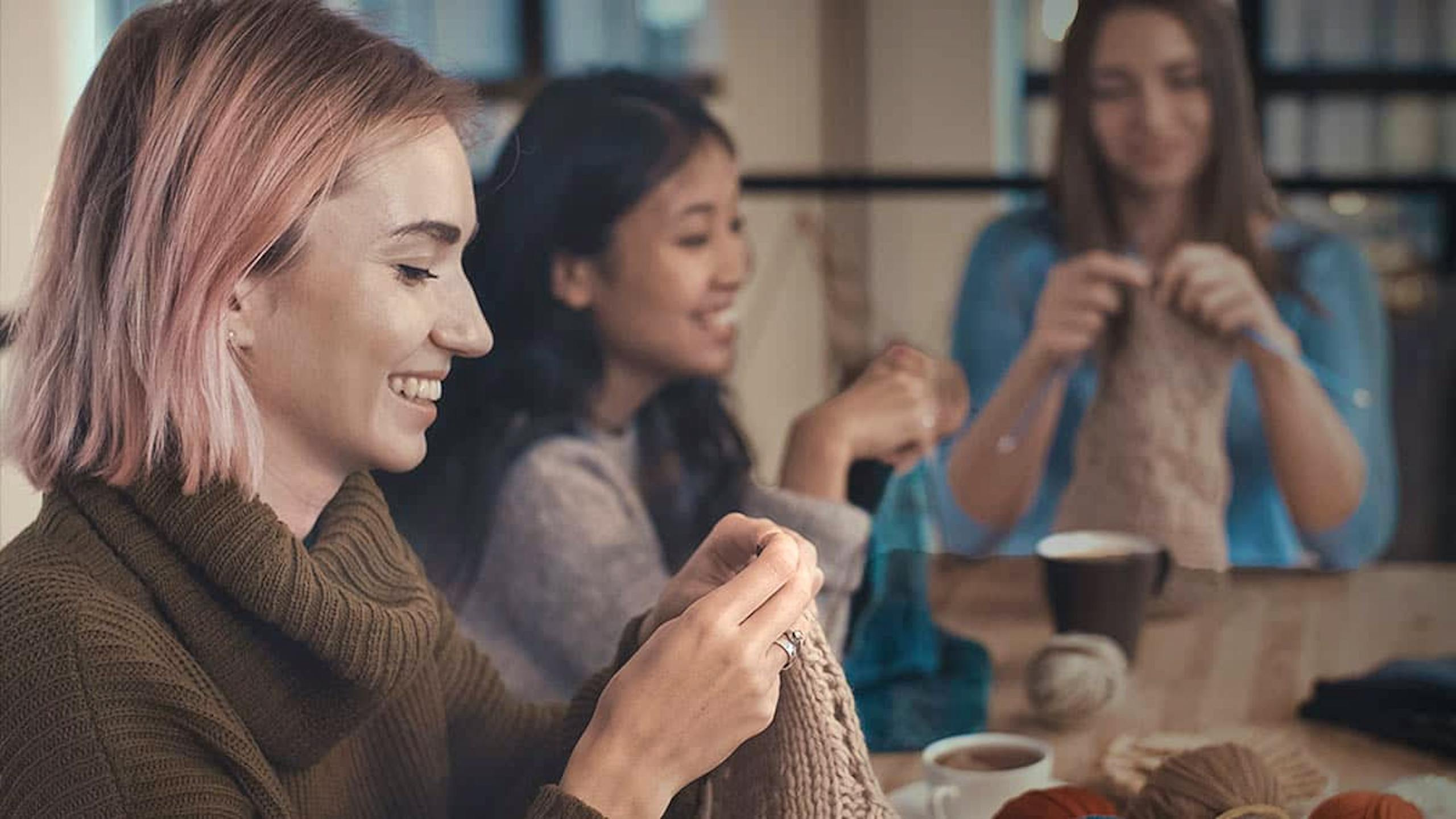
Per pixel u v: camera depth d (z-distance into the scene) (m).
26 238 1.68
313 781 0.70
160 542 0.63
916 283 1.95
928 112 1.91
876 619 1.16
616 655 0.79
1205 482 1.58
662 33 2.17
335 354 0.65
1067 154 1.65
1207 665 1.14
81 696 0.58
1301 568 1.40
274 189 0.61
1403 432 1.85
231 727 0.62
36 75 1.72
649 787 0.62
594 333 1.32
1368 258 1.83
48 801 0.58
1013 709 1.06
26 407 0.64
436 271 0.67
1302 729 1.00
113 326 0.61
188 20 0.63
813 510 1.20
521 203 1.33
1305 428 1.57
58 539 0.63
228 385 0.62
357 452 0.68
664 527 1.33
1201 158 1.61
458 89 0.68
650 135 1.33
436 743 0.81
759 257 1.98
